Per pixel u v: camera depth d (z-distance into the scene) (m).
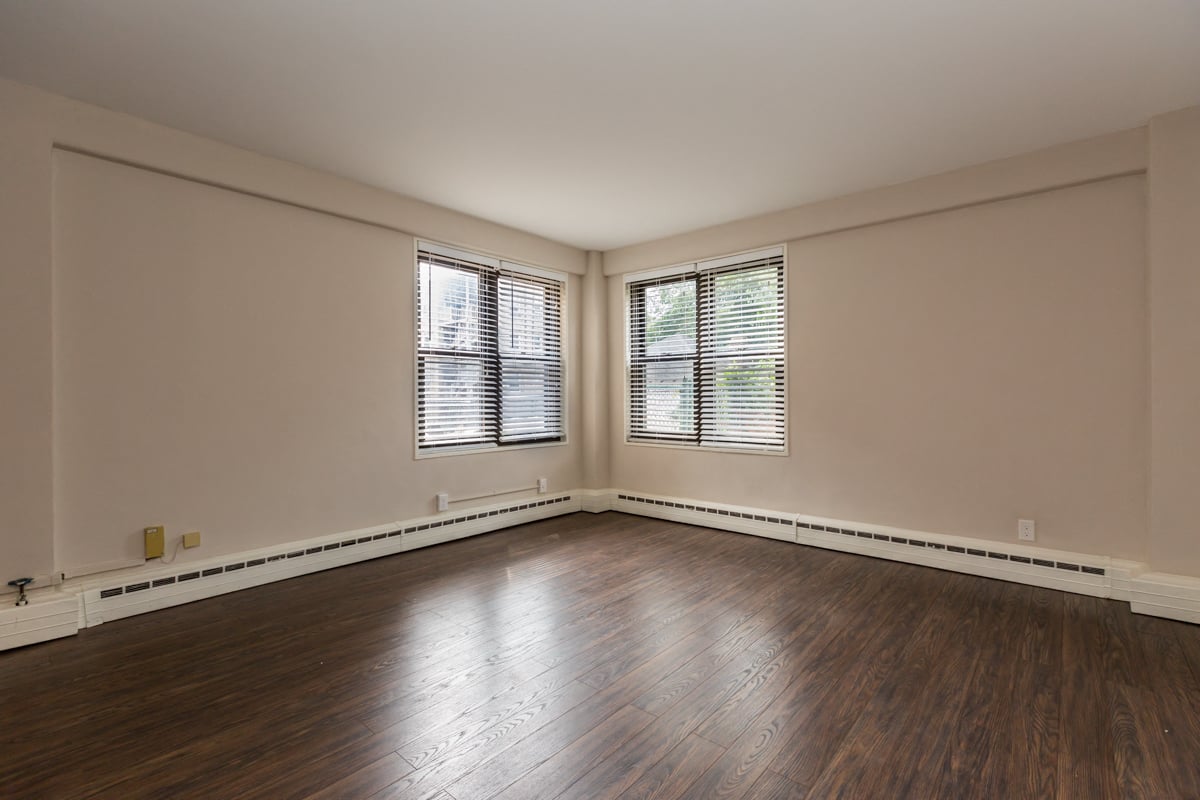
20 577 2.45
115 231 2.72
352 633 2.55
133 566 2.78
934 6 1.92
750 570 3.44
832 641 2.44
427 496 4.05
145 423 2.81
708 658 2.29
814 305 3.98
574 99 2.54
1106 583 2.91
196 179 2.93
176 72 2.32
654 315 4.99
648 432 5.03
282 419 3.30
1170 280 2.67
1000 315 3.26
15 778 1.57
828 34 2.07
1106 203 2.95
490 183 3.57
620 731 1.80
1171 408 2.68
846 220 3.76
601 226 4.47
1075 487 3.05
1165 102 2.57
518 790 1.53
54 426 2.55
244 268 3.14
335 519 3.54
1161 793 1.50
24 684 2.08
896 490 3.65
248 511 3.17
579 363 5.23
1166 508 2.70
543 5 1.90
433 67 2.28
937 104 2.59
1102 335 2.97
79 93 2.49
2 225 2.38
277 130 2.85
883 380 3.69
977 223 3.33
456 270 4.25
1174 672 2.14
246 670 2.20
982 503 3.33
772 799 1.49
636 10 1.93
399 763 1.64
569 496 5.07
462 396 4.31
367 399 3.69
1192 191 2.62
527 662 2.27
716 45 2.14
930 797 1.49
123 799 1.49
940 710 1.90
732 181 3.52
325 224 3.47
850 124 2.78
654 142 2.97
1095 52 2.18
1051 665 2.21
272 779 1.57
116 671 2.19
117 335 2.73
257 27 2.02
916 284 3.55
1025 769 1.60
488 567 3.53
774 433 4.25
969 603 2.87
